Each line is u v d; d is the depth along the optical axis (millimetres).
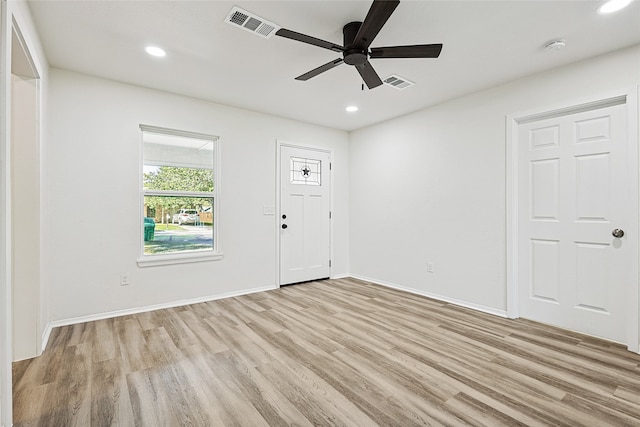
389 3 1635
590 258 2723
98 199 3111
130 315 3248
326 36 2400
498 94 3262
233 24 2201
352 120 4562
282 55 2686
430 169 3941
